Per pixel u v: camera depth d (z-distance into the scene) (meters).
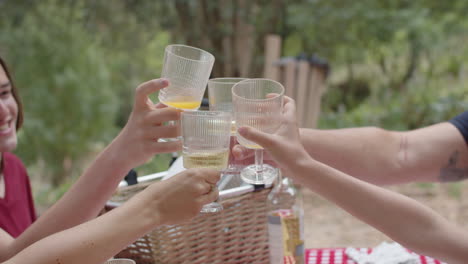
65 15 6.99
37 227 1.54
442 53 7.94
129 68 8.66
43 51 6.89
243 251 1.67
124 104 8.87
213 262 1.62
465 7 7.66
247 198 1.65
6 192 2.07
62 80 6.88
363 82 8.62
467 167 1.85
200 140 1.23
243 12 6.57
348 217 4.74
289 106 1.28
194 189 1.15
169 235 1.51
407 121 7.12
